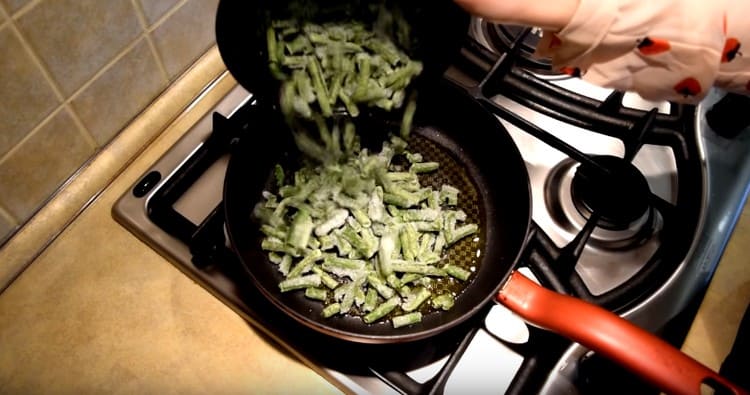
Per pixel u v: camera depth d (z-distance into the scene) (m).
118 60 0.66
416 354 0.63
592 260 0.67
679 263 0.64
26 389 0.62
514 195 0.67
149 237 0.66
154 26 0.68
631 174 0.66
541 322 0.56
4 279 0.66
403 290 0.65
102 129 0.70
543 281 0.63
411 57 0.66
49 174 0.67
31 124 0.62
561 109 0.70
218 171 0.71
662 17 0.50
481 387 0.62
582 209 0.68
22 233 0.67
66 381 0.63
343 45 0.65
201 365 0.64
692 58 0.51
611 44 0.51
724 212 0.66
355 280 0.65
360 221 0.67
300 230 0.66
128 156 0.72
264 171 0.71
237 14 0.58
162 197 0.67
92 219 0.70
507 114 0.67
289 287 0.64
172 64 0.73
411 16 0.63
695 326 0.61
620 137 0.69
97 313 0.66
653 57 0.52
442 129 0.74
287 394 0.63
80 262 0.68
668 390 0.52
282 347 0.65
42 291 0.67
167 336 0.65
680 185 0.69
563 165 0.71
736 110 0.69
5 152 0.62
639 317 0.62
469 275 0.67
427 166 0.72
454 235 0.68
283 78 0.64
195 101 0.77
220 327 0.66
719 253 0.65
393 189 0.69
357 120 0.74
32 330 0.65
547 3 0.49
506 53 0.69
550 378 0.60
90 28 0.62
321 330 0.57
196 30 0.73
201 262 0.64
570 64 0.54
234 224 0.62
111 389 0.63
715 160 0.69
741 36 0.51
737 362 0.58
